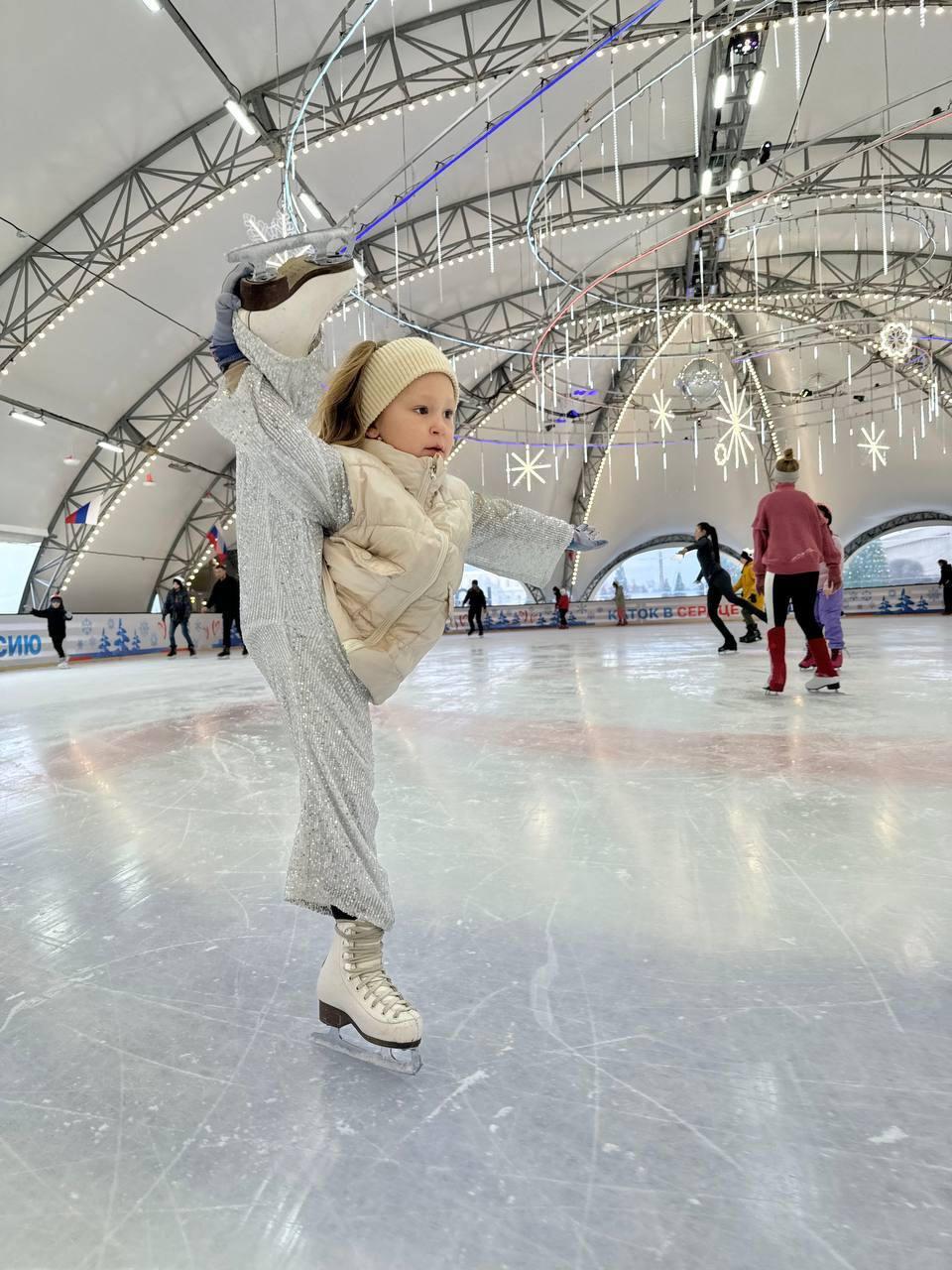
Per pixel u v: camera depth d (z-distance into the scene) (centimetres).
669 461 2375
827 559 411
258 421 83
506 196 1271
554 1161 73
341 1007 96
